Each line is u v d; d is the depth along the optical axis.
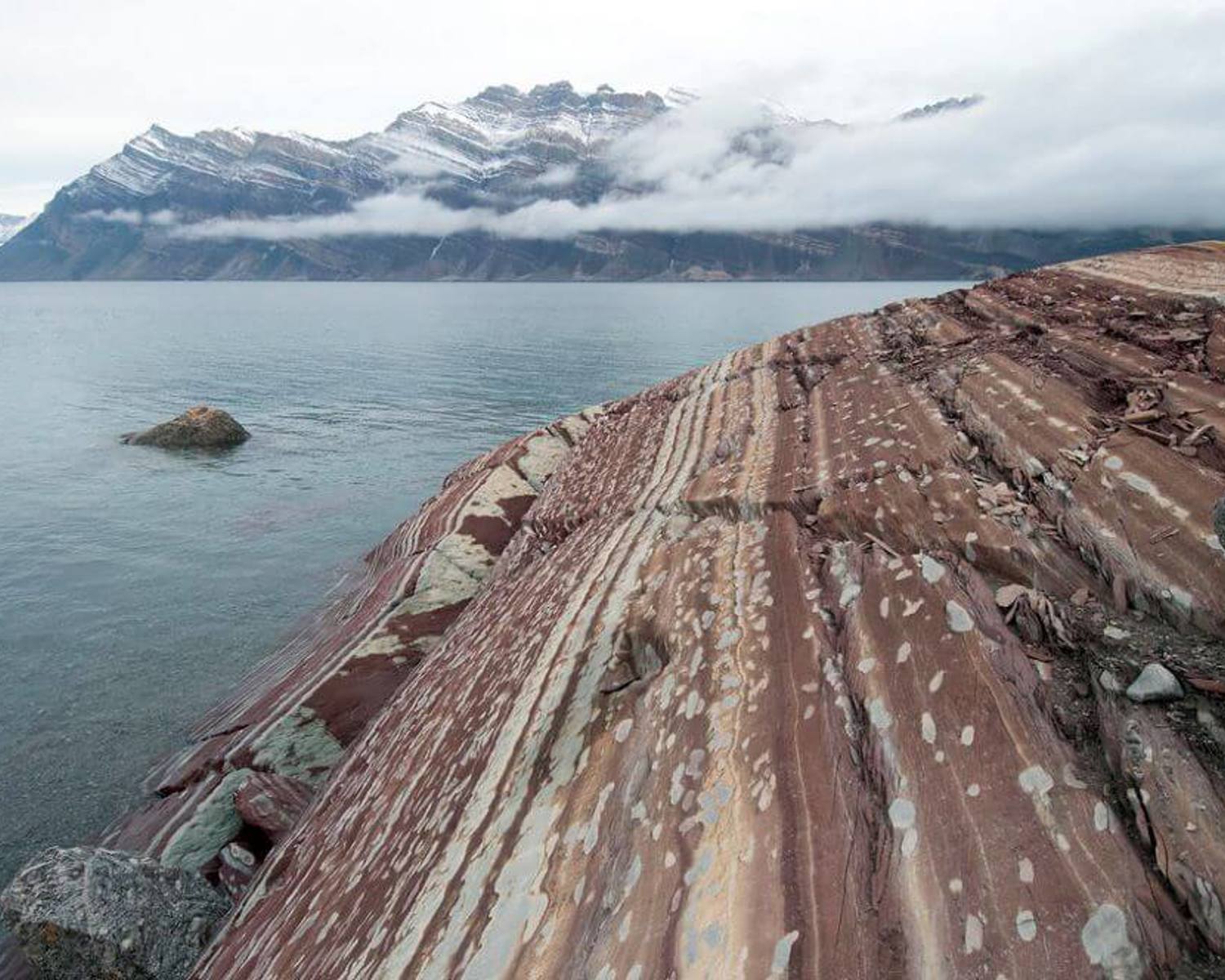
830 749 5.26
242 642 16.95
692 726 6.07
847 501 8.15
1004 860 4.08
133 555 22.34
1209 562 5.39
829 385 12.25
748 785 5.27
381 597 15.69
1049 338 9.98
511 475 19.08
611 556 10.07
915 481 7.93
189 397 52.25
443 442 38.84
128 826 11.12
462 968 5.14
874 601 6.40
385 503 27.95
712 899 4.57
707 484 10.38
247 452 35.97
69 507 27.09
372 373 64.31
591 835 5.62
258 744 11.71
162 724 13.84
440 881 6.14
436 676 10.79
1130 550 5.82
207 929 8.66
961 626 5.68
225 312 162.75
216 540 23.67
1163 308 9.68
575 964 4.72
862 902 4.20
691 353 78.00
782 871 4.54
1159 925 3.56
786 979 3.97
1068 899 3.77
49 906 7.92
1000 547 6.41
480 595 13.88
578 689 7.38
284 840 9.64
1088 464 6.86
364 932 6.29
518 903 5.41
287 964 6.74
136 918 8.21
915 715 5.17
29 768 12.64
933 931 3.90
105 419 44.41
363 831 8.10
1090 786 4.33
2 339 97.50
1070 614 5.62
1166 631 5.28
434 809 7.24
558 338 94.94
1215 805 3.96
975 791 4.52
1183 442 6.65
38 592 19.58
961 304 13.43
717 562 8.23
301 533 24.34
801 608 6.80
